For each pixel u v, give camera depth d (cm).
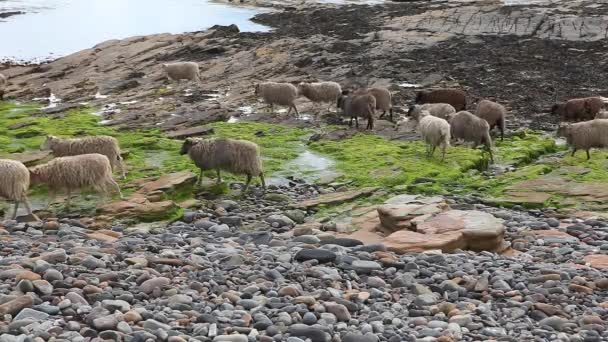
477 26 4953
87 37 5700
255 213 1912
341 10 6081
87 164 1856
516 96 3294
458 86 3484
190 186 2070
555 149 2584
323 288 1080
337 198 1986
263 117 3022
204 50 4497
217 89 3638
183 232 1680
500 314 1014
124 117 3055
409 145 2533
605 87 3431
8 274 1040
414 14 5562
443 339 883
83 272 1090
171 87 3709
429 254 1312
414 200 1764
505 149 2522
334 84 3045
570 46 4309
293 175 2267
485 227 1484
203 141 2052
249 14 6869
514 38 4600
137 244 1404
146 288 1026
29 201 1980
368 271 1186
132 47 4691
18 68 4362
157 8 7456
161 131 2806
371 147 2516
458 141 2614
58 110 3272
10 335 820
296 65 4006
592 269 1270
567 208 1911
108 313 908
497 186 2116
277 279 1112
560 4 5812
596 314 1016
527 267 1270
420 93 3019
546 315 1019
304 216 1880
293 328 892
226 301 993
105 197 1948
